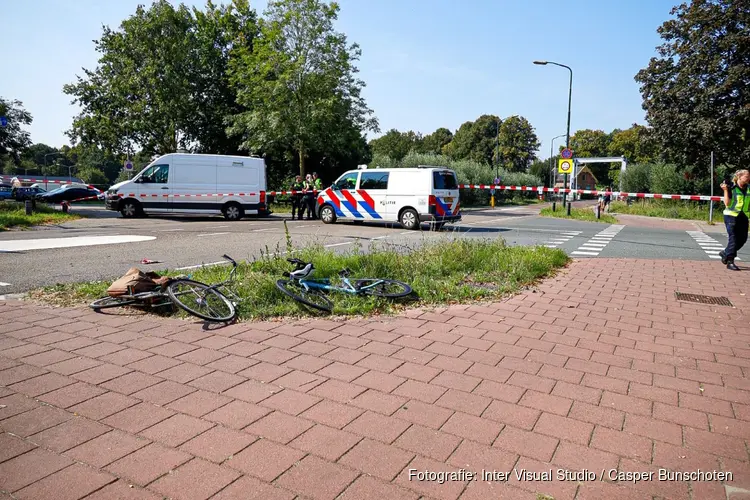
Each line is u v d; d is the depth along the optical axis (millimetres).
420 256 8195
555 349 4660
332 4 27766
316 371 4027
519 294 6816
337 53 28188
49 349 4410
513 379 3955
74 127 35594
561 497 2533
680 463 2859
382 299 6035
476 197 47375
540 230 17500
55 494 2467
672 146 30750
